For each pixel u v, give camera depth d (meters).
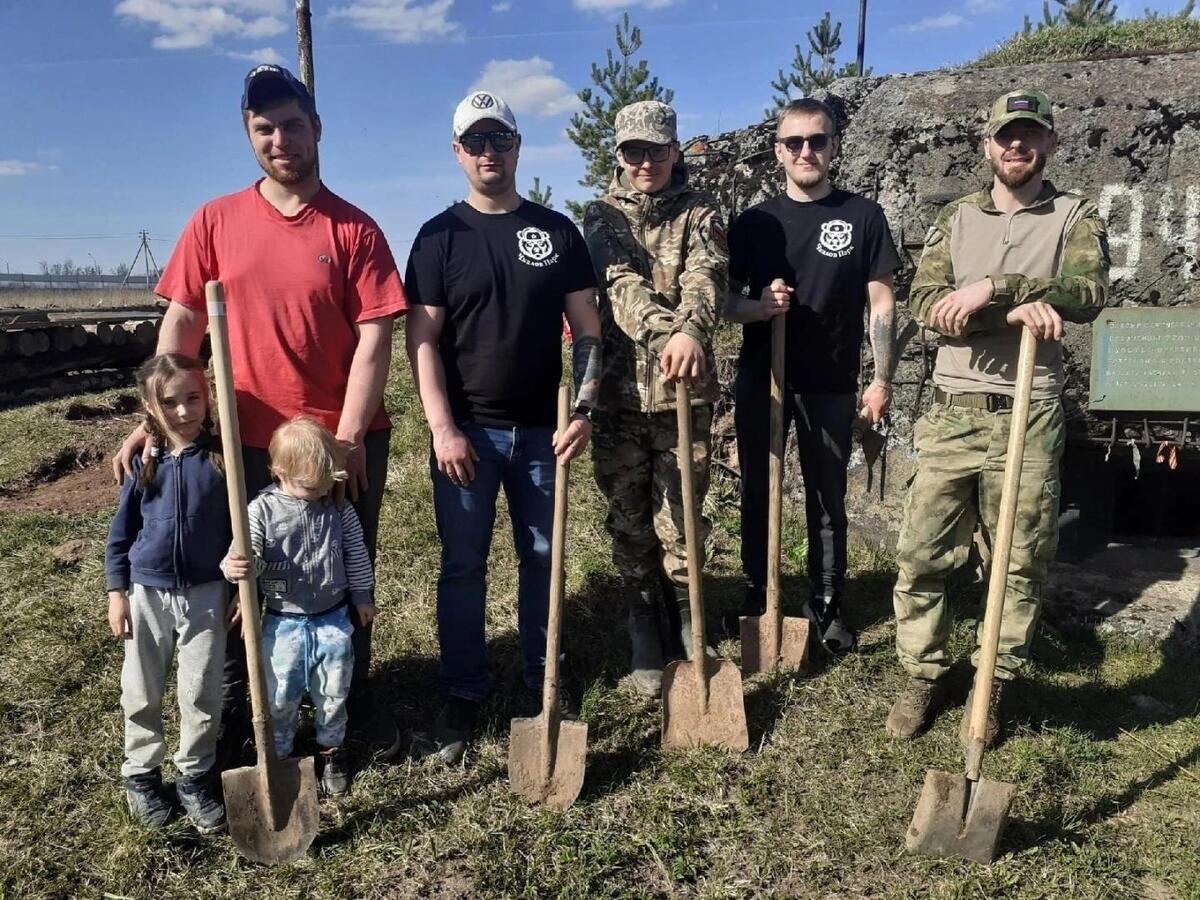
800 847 2.57
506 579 4.18
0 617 3.79
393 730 3.01
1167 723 3.16
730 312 3.38
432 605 3.92
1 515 4.98
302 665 2.68
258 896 2.41
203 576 2.53
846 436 3.51
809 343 3.43
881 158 4.10
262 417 2.71
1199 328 3.66
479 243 2.83
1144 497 4.57
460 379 2.93
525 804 2.74
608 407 3.22
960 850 2.48
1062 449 2.84
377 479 2.92
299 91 2.54
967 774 2.48
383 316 2.71
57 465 6.02
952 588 4.08
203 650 2.53
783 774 2.89
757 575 3.74
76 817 2.68
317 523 2.68
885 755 2.96
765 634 3.46
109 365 9.60
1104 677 3.47
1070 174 3.82
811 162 3.33
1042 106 2.67
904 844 2.56
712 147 4.73
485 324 2.85
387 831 2.63
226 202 2.69
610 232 3.10
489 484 2.98
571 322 2.99
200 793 2.62
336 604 2.74
